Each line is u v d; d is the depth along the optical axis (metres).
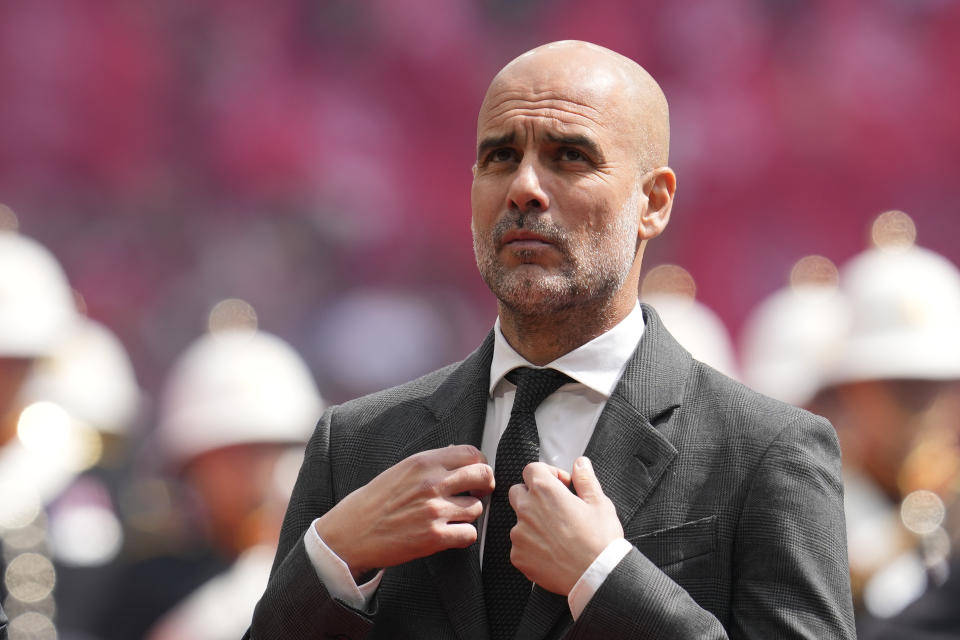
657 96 10.88
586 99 10.34
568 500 9.73
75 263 54.19
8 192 54.91
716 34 58.22
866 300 21.81
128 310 53.34
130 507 25.00
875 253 22.48
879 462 20.31
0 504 21.56
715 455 10.22
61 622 20.97
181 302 53.78
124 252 54.50
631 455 10.26
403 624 10.32
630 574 9.51
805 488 10.00
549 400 10.60
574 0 59.62
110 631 20.80
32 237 54.34
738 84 57.78
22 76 56.22
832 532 9.98
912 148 57.19
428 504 9.92
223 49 58.28
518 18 59.94
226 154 56.97
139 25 57.66
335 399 51.41
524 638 9.84
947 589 14.89
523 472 9.98
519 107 10.32
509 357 10.74
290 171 56.88
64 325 24.52
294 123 57.62
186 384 23.08
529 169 10.19
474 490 10.09
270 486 21.58
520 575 10.19
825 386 21.89
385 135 58.50
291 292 54.66
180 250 55.03
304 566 10.12
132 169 56.28
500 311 10.73
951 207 56.84
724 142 56.84
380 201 57.28
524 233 10.15
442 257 57.12
